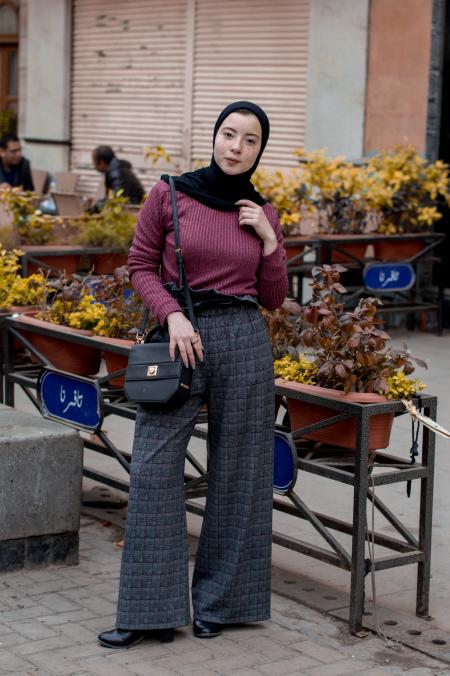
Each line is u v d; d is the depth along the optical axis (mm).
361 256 10461
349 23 11695
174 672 4039
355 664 4172
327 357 4652
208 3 13547
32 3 15906
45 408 5617
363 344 4453
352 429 4531
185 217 4207
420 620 4613
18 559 4867
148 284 4230
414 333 10961
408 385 4492
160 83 14344
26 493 4828
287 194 10453
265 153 13000
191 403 4234
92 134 15406
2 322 6000
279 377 4809
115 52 14914
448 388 8656
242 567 4375
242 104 4195
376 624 4484
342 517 5809
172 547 4266
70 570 4949
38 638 4270
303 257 10484
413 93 11164
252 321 4270
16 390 8469
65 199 11297
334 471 4477
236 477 4328
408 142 11242
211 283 4219
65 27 15461
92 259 9266
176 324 4117
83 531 5469
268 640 4352
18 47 17297
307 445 4879
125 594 4242
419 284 11086
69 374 5441
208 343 4195
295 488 6289
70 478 4922
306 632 4441
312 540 5484
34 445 4812
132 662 4109
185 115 14055
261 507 4383
